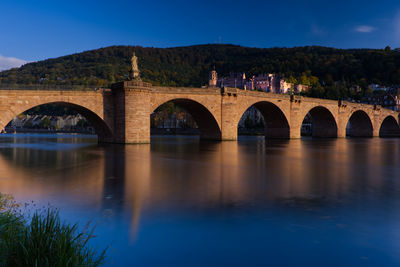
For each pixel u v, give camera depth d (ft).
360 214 42.83
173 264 27.81
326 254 30.07
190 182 66.69
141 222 38.91
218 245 32.01
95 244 31.81
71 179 69.51
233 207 46.14
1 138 337.52
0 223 26.61
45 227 23.41
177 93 198.70
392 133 439.63
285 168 90.38
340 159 116.06
